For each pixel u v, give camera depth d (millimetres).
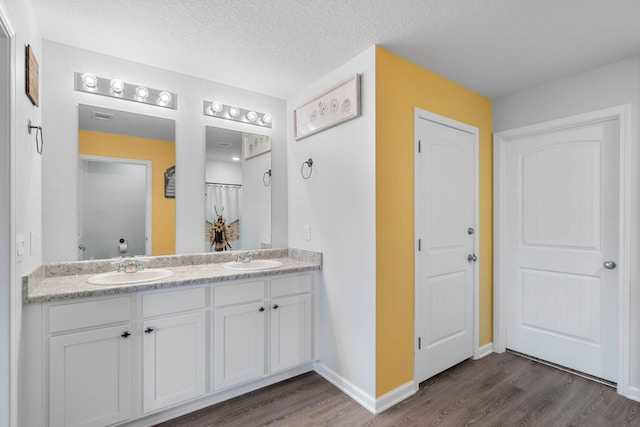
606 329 2307
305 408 2066
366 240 2115
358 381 2160
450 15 1752
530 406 2051
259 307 2244
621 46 2039
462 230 2672
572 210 2482
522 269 2785
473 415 1969
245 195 2789
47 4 1653
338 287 2359
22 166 1479
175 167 2473
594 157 2377
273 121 2951
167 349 1893
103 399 1700
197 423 1912
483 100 2871
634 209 2133
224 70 2436
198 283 1977
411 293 2254
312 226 2641
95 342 1685
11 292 1288
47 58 2008
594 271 2365
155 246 2385
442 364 2496
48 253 1999
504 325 2883
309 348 2494
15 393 1357
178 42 2049
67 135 2072
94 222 2166
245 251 2754
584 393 2184
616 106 2225
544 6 1663
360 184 2168
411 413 2002
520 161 2801
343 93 2270
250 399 2168
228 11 1725
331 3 1653
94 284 1807
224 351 2096
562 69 2365
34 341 1538
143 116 2346
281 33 1941
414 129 2287
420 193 2338
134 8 1701
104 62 2197
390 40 2008
